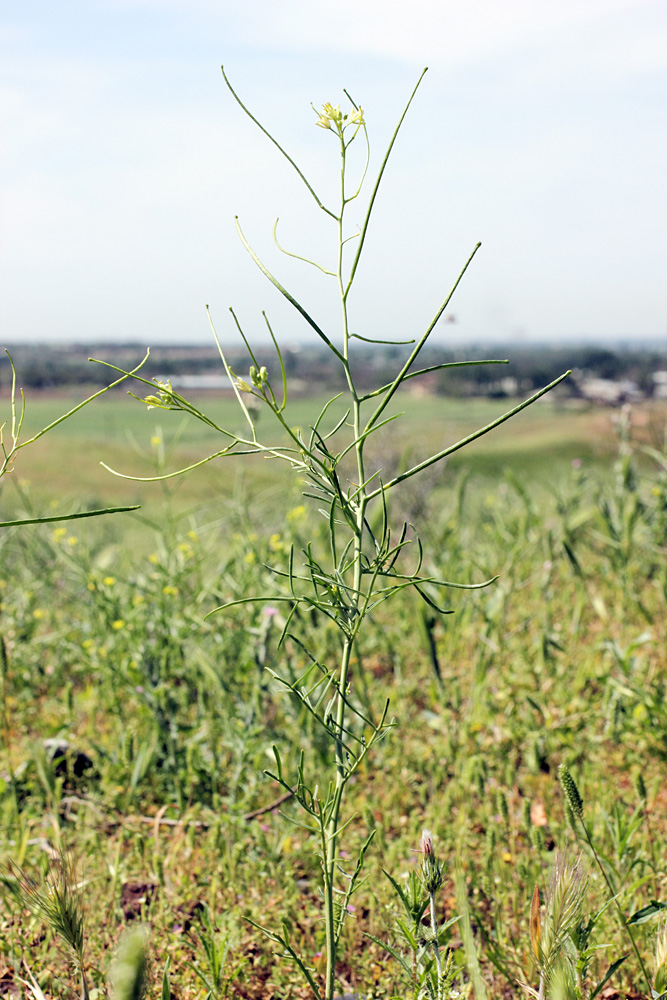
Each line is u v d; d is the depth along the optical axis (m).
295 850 2.79
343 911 1.63
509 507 6.46
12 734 3.84
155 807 3.23
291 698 3.26
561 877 1.40
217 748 3.41
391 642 4.41
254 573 4.03
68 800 3.03
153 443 4.07
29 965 2.15
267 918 2.45
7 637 4.17
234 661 3.88
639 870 2.38
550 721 3.43
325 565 4.49
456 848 2.72
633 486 4.84
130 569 5.08
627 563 4.60
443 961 1.68
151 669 3.54
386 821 2.98
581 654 4.23
